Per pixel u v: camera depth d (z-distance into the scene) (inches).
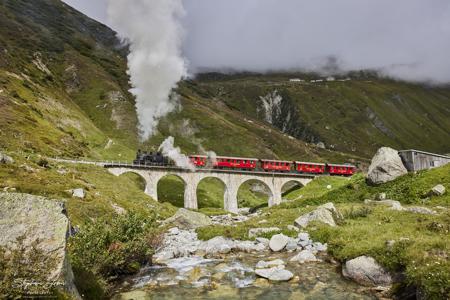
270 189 3909.9
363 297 514.9
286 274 604.7
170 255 799.1
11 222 384.8
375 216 971.3
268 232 909.8
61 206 425.4
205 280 626.2
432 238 598.5
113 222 763.4
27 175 1648.6
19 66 5565.9
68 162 2755.9
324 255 725.3
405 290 502.0
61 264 372.5
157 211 2288.4
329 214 945.5
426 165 1680.6
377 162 1663.4
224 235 962.7
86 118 5684.1
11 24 7239.2
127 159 4638.3
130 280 641.0
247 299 526.0
